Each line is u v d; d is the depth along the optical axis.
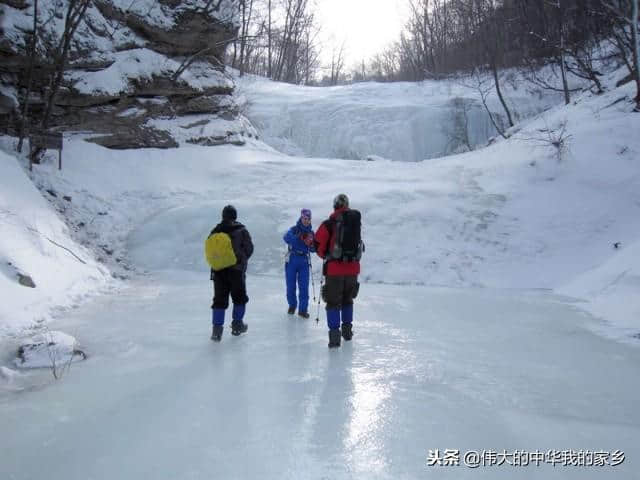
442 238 11.41
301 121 30.44
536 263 10.58
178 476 2.85
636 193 12.13
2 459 3.06
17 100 13.41
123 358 5.05
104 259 10.55
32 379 4.46
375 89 35.59
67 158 13.55
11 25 12.88
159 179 14.30
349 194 13.27
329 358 5.12
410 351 5.43
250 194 13.84
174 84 16.56
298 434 3.38
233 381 4.40
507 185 13.46
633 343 5.83
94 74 14.77
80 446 3.21
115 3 15.95
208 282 9.60
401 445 3.26
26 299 6.55
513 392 4.25
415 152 29.02
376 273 10.44
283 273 10.63
